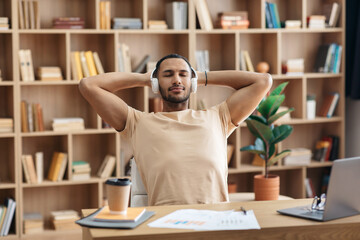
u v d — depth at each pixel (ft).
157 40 15.90
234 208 6.97
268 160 12.99
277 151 16.16
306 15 16.88
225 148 8.91
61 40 14.80
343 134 16.52
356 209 6.66
